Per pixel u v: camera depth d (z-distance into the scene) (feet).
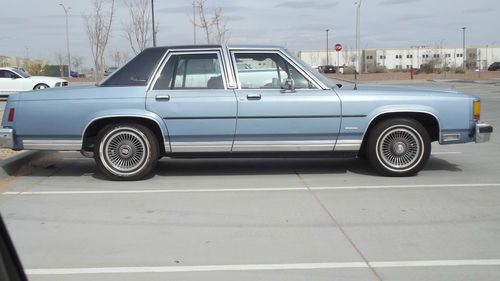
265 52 24.12
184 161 29.32
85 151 25.34
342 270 13.84
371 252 15.07
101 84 24.06
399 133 24.30
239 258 14.74
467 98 24.16
